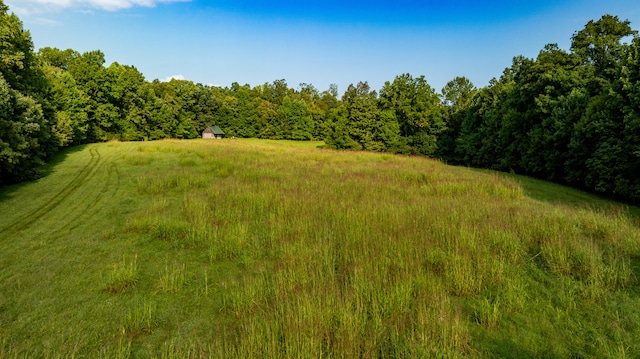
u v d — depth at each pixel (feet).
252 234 27.71
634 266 20.83
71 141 93.76
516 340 14.32
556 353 13.46
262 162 70.08
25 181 48.14
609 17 68.03
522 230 26.58
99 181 49.29
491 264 20.42
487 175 59.93
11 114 45.52
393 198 38.68
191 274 21.08
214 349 13.83
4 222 30.78
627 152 42.55
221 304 17.63
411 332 14.44
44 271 21.15
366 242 24.31
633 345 13.65
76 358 13.41
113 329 15.38
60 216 32.99
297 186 45.50
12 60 54.60
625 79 43.83
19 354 13.64
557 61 74.08
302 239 24.73
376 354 13.24
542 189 52.85
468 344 14.03
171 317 16.49
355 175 55.62
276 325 14.46
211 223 29.96
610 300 17.07
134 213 34.27
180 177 48.91
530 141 74.18
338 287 18.31
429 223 28.55
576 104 60.08
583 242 23.89
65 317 16.28
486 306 16.21
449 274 19.21
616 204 42.06
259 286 18.30
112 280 19.19
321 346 13.30
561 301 16.97
